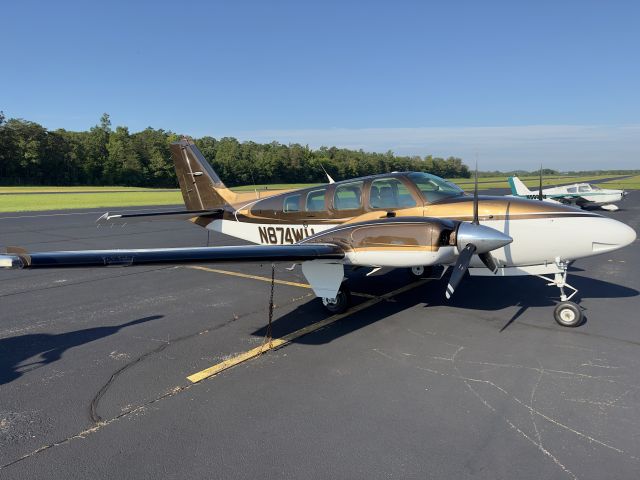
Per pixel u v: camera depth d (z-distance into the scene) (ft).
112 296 25.00
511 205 20.57
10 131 271.08
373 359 15.79
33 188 238.07
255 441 10.85
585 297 23.63
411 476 9.51
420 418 11.81
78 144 302.04
